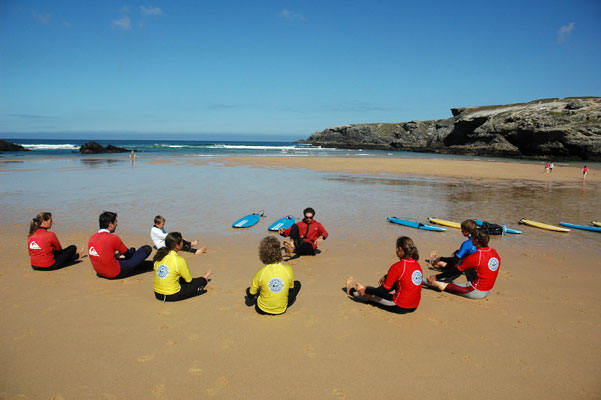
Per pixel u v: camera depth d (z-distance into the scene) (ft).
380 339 13.67
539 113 243.40
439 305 16.84
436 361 12.35
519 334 14.30
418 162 139.03
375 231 31.83
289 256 24.21
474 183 74.18
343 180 72.54
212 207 41.37
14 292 17.19
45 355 12.19
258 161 122.31
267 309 15.07
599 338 14.12
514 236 31.68
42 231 19.79
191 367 11.68
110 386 10.69
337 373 11.57
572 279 20.76
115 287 18.04
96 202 43.04
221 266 21.68
